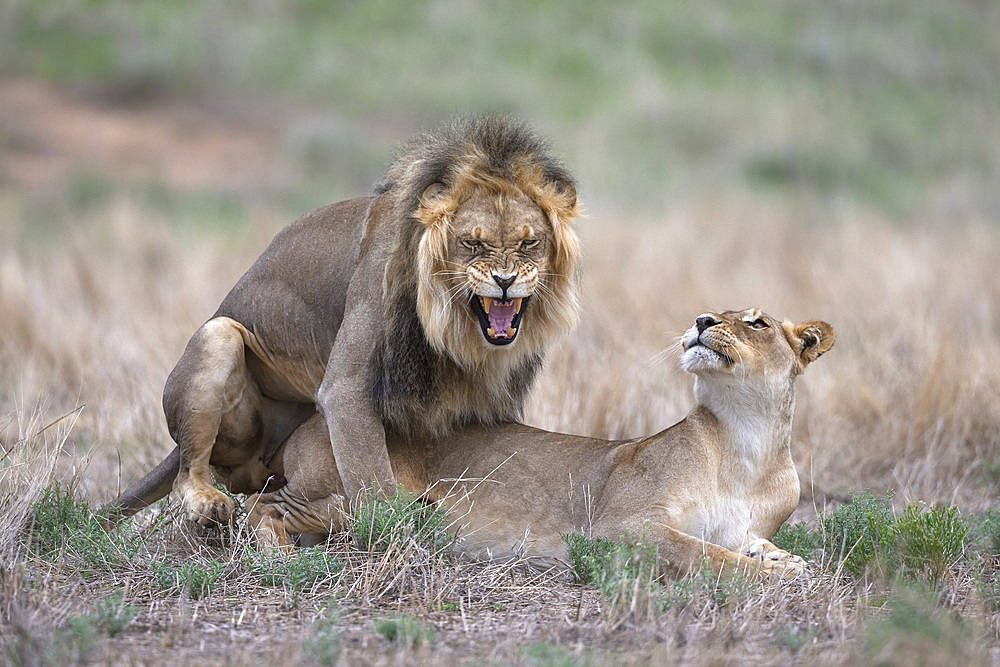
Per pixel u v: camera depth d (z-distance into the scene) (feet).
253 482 32.58
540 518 28.89
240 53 141.79
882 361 46.42
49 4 146.30
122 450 37.17
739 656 21.80
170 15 147.95
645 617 23.59
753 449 28.02
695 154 124.26
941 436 39.73
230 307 32.32
